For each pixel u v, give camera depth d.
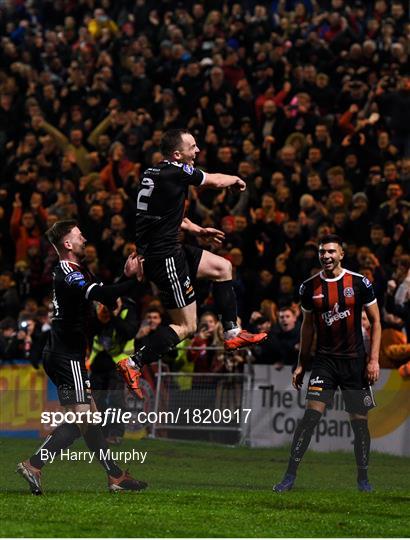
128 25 59.53
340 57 50.16
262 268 40.50
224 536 17.20
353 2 55.91
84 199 47.72
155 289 40.62
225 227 41.34
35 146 53.59
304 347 24.28
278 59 50.41
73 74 56.62
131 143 49.66
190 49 55.56
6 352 38.94
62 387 22.08
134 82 53.84
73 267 21.89
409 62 48.41
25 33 64.81
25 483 23.42
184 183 21.06
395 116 45.88
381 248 38.44
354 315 23.72
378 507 20.67
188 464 26.67
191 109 50.62
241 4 59.78
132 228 44.69
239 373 34.56
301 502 21.16
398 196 39.34
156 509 19.72
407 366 30.11
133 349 34.22
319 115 47.62
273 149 45.72
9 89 58.56
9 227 49.22
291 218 42.25
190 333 21.55
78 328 22.02
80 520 18.33
